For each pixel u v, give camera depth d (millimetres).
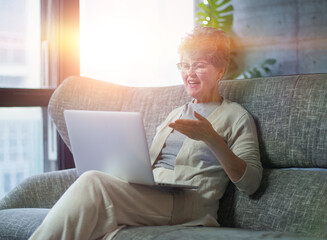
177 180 1686
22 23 2670
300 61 4727
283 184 1605
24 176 2738
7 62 2619
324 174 1560
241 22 5074
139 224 1529
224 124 1731
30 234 1524
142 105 2146
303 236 1340
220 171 1688
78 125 1641
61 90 2154
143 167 1464
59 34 2768
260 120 1758
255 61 5000
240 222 1629
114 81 3154
